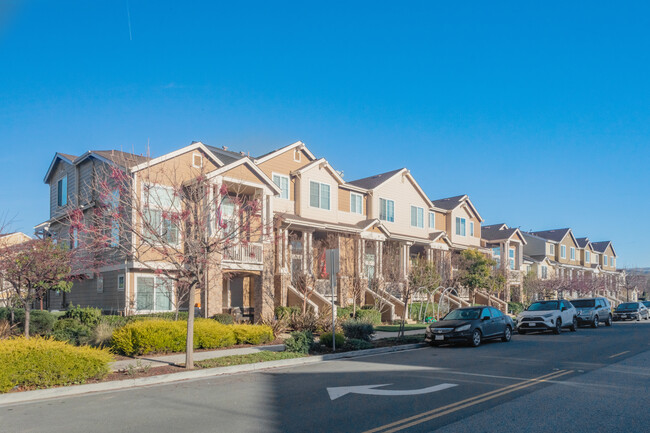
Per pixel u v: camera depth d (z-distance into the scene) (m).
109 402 9.98
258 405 9.53
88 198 23.94
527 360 15.29
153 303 22.77
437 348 19.23
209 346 17.59
